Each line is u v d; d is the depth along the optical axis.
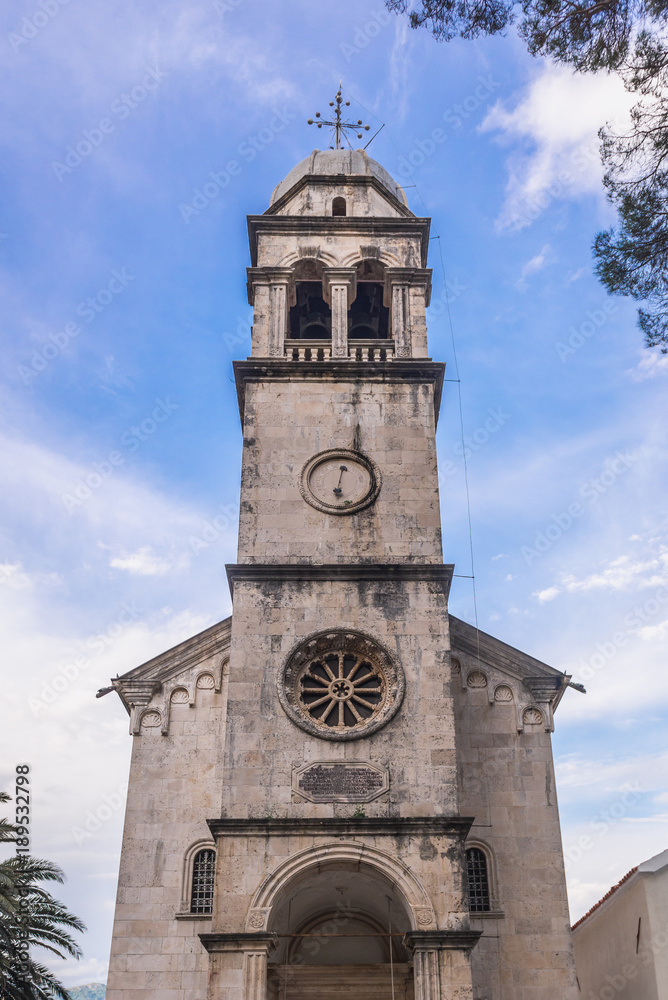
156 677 30.95
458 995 22.98
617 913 30.78
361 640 27.83
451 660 31.25
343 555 29.27
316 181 37.09
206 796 29.30
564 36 20.20
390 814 25.30
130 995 26.61
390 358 32.97
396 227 35.47
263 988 23.02
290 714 26.53
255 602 28.23
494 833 28.80
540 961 27.16
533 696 30.75
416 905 24.05
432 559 29.22
